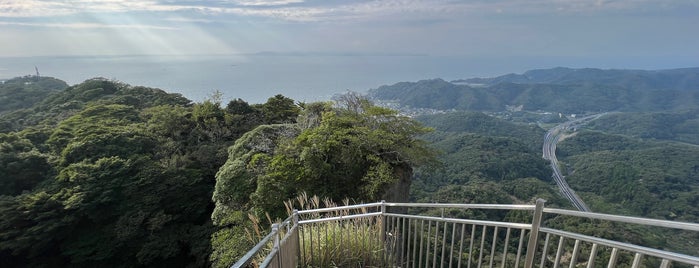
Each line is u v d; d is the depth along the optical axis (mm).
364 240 4035
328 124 12359
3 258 15133
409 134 12914
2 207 14414
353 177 11266
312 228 4086
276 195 9828
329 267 3822
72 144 17766
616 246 1826
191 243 15688
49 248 15500
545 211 2277
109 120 22688
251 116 24297
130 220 15133
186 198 17188
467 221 2943
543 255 2338
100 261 15594
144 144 19344
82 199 14734
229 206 11211
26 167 17656
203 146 20062
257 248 2242
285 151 11781
